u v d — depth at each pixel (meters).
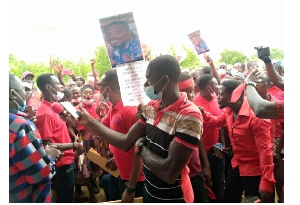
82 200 2.72
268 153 1.64
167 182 1.10
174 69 1.17
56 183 2.05
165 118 1.16
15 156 1.30
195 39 2.17
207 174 1.98
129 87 1.41
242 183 1.98
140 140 1.28
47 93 2.09
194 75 2.80
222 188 2.21
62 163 2.03
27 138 1.31
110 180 2.17
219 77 2.71
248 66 2.54
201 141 1.99
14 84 1.40
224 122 2.07
